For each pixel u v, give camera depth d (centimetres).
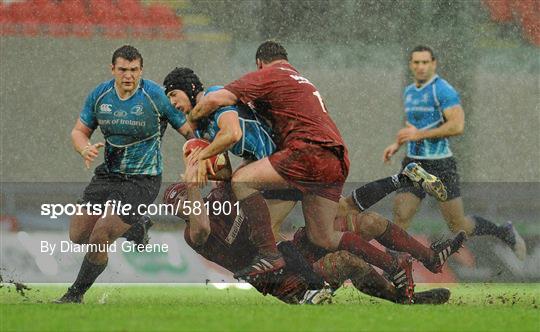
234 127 2031
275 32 2228
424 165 2244
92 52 2203
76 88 2197
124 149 2105
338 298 2125
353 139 2245
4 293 2109
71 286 2109
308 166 2048
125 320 1659
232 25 2212
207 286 2125
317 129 2045
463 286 2181
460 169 2244
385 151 2247
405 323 1669
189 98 2091
